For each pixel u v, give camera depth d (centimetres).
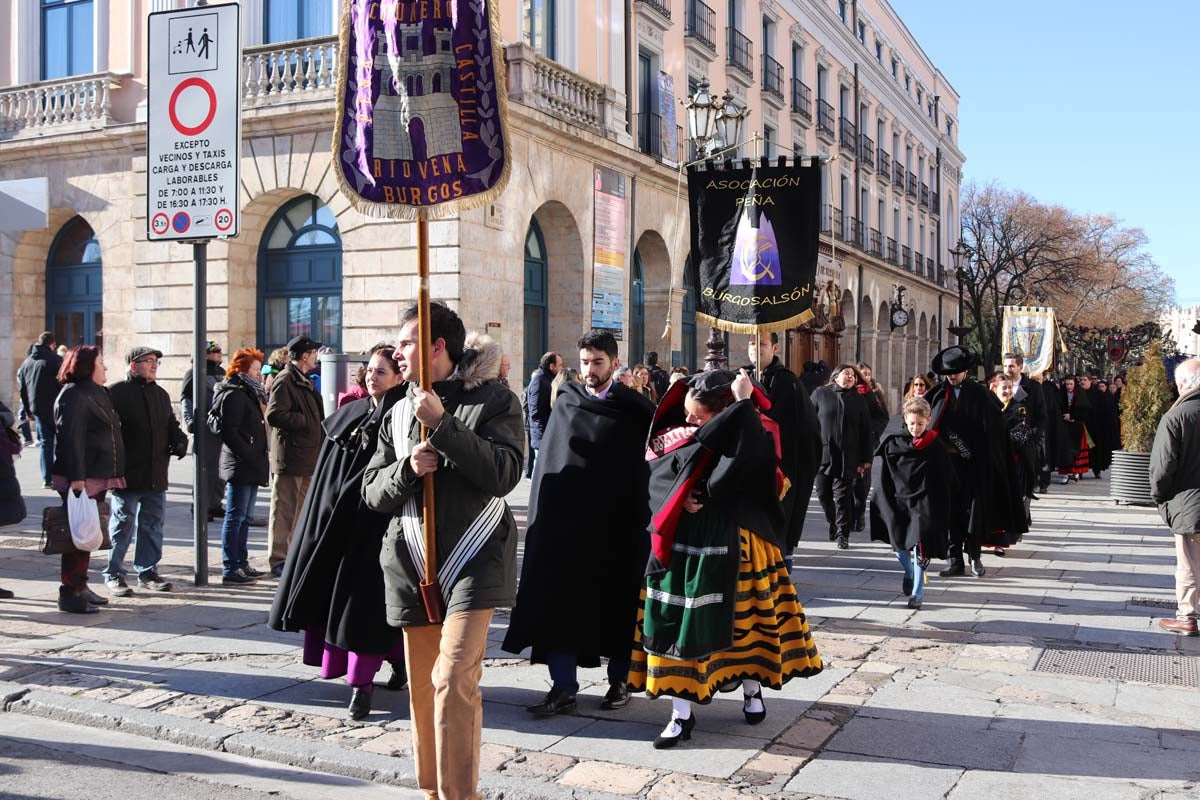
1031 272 5462
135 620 702
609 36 2094
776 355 734
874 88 4066
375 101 380
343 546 512
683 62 2445
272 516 843
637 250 2298
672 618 464
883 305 4109
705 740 482
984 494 889
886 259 4094
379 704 532
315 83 1691
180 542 1019
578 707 532
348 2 388
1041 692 557
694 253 758
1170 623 698
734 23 2772
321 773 454
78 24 1980
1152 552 1036
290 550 530
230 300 1764
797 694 554
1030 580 880
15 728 511
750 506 491
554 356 1231
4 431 738
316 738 480
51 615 713
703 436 464
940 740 482
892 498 777
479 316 1653
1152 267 6253
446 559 370
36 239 1998
